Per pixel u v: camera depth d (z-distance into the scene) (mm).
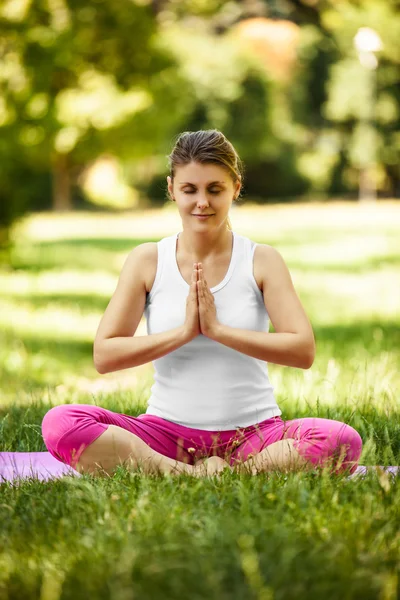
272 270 4695
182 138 4605
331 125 55906
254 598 2812
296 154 54906
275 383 7816
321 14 37219
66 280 19672
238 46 52656
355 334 11945
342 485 3994
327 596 2846
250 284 4684
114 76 26672
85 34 24672
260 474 4195
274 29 54406
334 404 6305
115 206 54781
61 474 4695
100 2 24312
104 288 18422
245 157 53344
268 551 3086
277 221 37469
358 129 54469
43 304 15898
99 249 27344
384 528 3393
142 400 6746
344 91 54062
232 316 4629
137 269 4781
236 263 4711
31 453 5426
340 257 23703
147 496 3744
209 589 2850
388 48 36500
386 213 41312
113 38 25469
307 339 4570
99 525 3479
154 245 4852
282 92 54406
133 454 4441
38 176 19484
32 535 3494
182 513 3564
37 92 22000
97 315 14656
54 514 3711
